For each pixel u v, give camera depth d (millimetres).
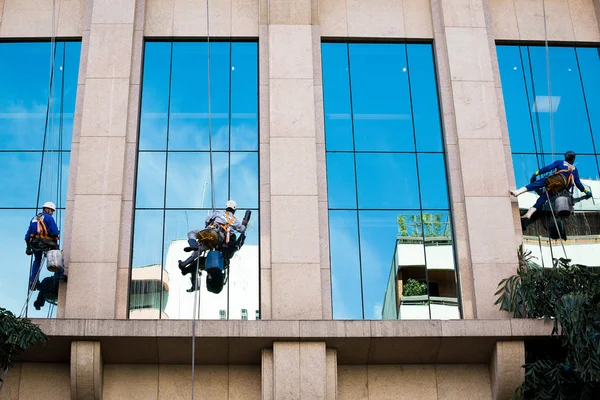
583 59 24375
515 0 24641
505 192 21938
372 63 23703
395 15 24047
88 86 22391
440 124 23109
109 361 20203
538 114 23609
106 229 21141
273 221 21312
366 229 21984
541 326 20062
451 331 19969
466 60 23203
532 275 20250
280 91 22531
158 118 22797
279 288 20750
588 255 22266
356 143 22828
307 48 23031
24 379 20047
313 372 19781
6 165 22312
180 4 23781
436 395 20438
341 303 21297
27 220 21859
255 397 20219
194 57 23453
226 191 22234
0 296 21062
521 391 19703
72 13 23703
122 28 23000
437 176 22594
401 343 20109
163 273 21391
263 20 23625
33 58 23391
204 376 20328
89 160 21703
